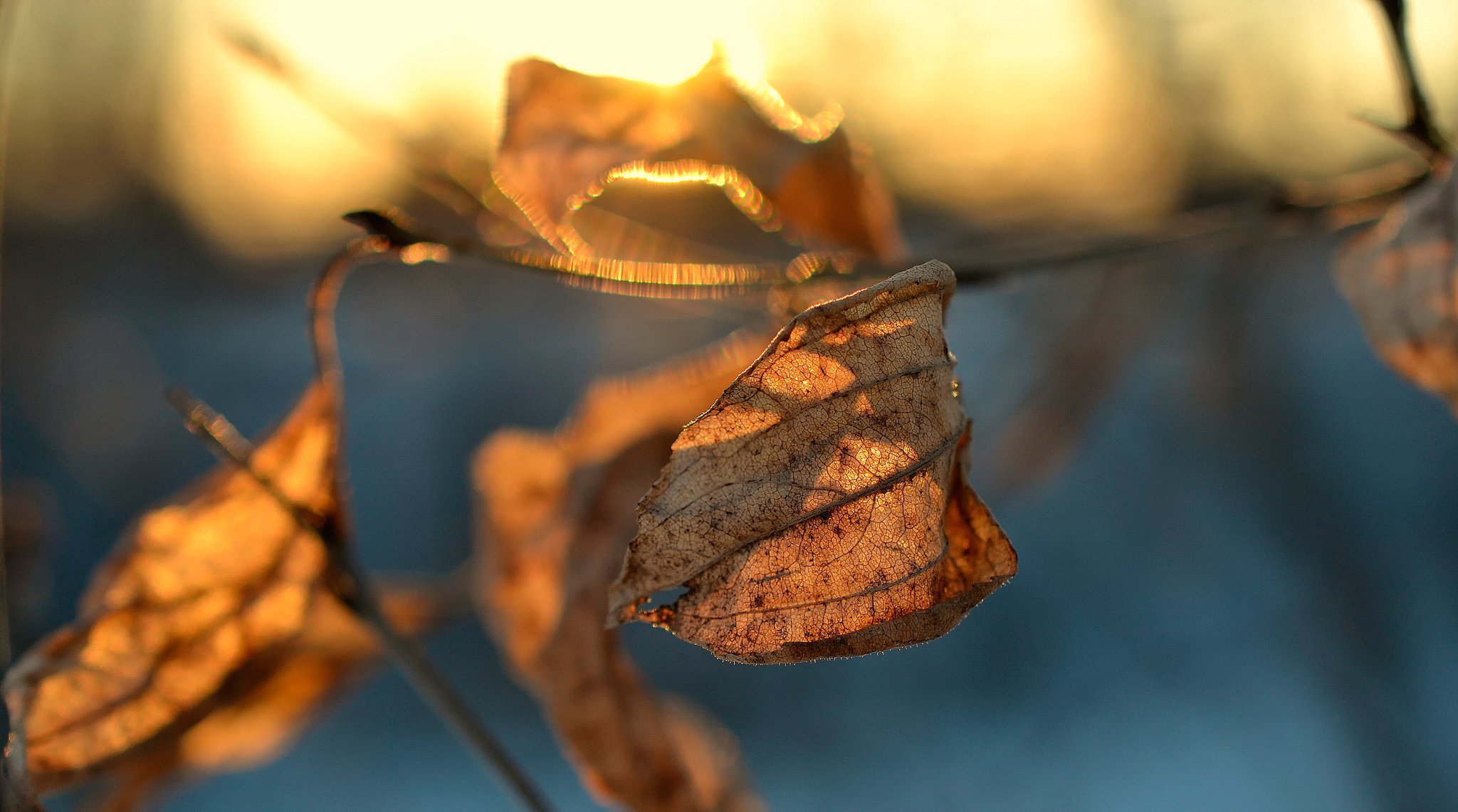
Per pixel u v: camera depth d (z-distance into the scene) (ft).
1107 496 8.59
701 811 1.37
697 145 1.35
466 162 1.38
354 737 8.94
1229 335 3.94
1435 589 7.39
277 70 1.37
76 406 10.07
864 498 1.14
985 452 3.17
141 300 12.33
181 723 1.32
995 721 8.61
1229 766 6.98
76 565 8.81
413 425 12.45
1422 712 5.81
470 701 9.43
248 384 12.66
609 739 1.36
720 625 1.14
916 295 1.16
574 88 1.32
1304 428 5.45
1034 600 9.57
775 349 1.15
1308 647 6.24
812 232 1.39
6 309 10.12
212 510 1.34
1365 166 3.62
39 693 1.30
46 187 10.53
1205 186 3.71
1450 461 9.37
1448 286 1.26
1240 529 7.50
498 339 12.45
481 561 1.44
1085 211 3.64
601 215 1.43
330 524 1.33
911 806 7.87
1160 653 8.14
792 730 9.05
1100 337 2.58
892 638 1.14
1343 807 6.08
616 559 1.39
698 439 1.15
